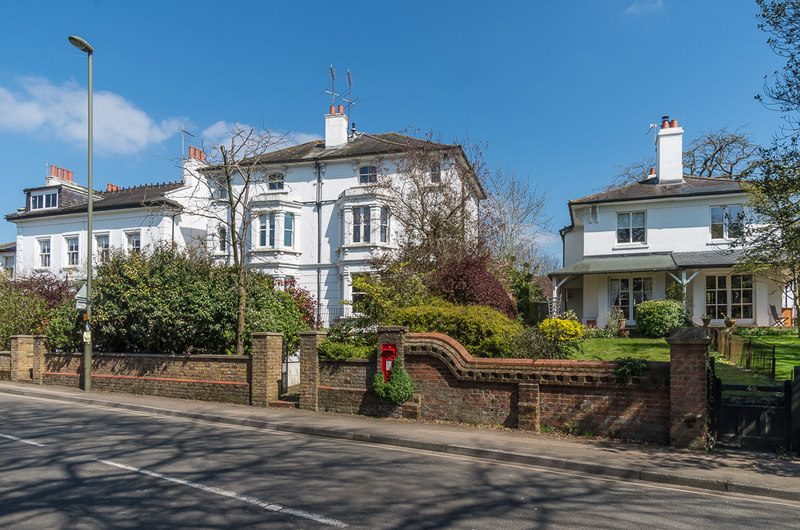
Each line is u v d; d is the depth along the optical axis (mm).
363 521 5496
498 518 5695
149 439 9531
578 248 28781
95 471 7266
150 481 6801
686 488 7164
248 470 7445
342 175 28781
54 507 5820
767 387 9547
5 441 9250
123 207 31594
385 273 15758
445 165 20453
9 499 6082
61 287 24438
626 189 25938
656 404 9242
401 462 8188
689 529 5520
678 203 23891
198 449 8766
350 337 13531
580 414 9789
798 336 18141
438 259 16422
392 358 11312
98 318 16375
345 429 10273
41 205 35375
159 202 29359
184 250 17875
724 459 8211
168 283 15242
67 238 33938
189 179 31312
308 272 28875
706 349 8867
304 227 29250
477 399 10695
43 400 15148
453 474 7512
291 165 29547
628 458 8219
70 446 8859
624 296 23969
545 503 6273
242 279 14602
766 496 6848
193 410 12555
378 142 29516
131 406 13500
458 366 10781
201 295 14516
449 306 13242
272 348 13352
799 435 8453
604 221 25016
